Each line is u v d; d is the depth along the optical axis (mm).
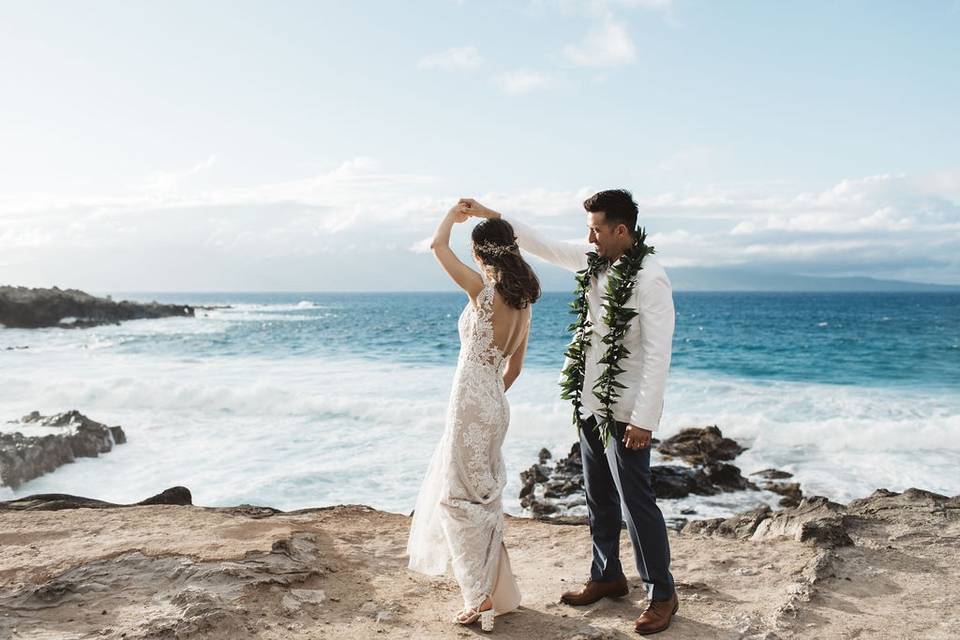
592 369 3328
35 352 34094
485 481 3363
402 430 14859
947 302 142375
